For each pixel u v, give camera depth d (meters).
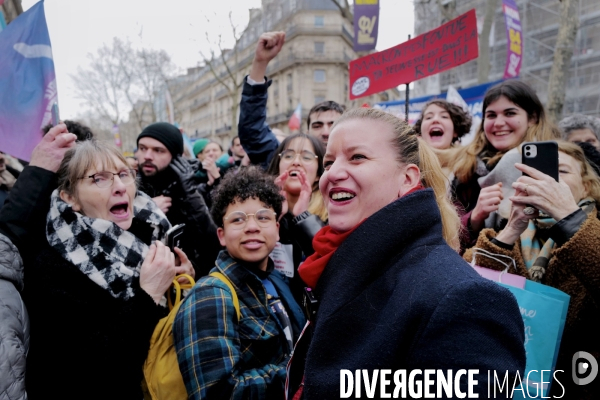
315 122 3.33
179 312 1.47
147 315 1.44
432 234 0.99
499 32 12.62
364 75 3.85
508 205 1.95
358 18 5.72
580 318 1.43
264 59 2.83
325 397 0.88
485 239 1.60
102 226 1.58
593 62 10.77
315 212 2.27
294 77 35.56
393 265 0.96
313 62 34.84
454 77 14.60
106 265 1.52
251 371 1.42
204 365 1.35
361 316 0.93
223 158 5.59
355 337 0.92
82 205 1.63
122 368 1.36
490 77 13.00
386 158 1.07
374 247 0.97
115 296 1.50
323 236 1.16
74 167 1.61
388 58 3.66
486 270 1.51
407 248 0.97
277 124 37.97
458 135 3.10
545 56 11.96
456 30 3.14
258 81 2.88
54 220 1.55
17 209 1.57
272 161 2.58
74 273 1.48
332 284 1.01
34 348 1.43
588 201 1.68
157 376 1.44
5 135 2.05
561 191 1.38
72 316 1.42
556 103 6.86
